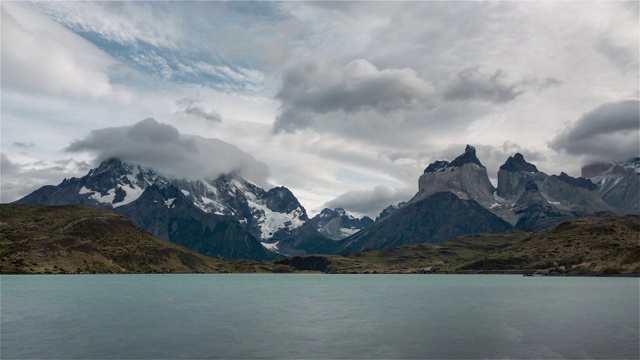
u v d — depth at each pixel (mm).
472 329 102875
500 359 75125
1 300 164500
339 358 76625
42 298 173250
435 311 137750
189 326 107812
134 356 77375
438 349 82375
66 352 80000
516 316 123562
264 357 77062
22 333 97438
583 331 98500
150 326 107625
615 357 75688
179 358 76312
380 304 160875
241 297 192375
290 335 96125
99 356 77250
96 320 117375
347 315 129375
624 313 127438
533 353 78875
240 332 99688
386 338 92688
